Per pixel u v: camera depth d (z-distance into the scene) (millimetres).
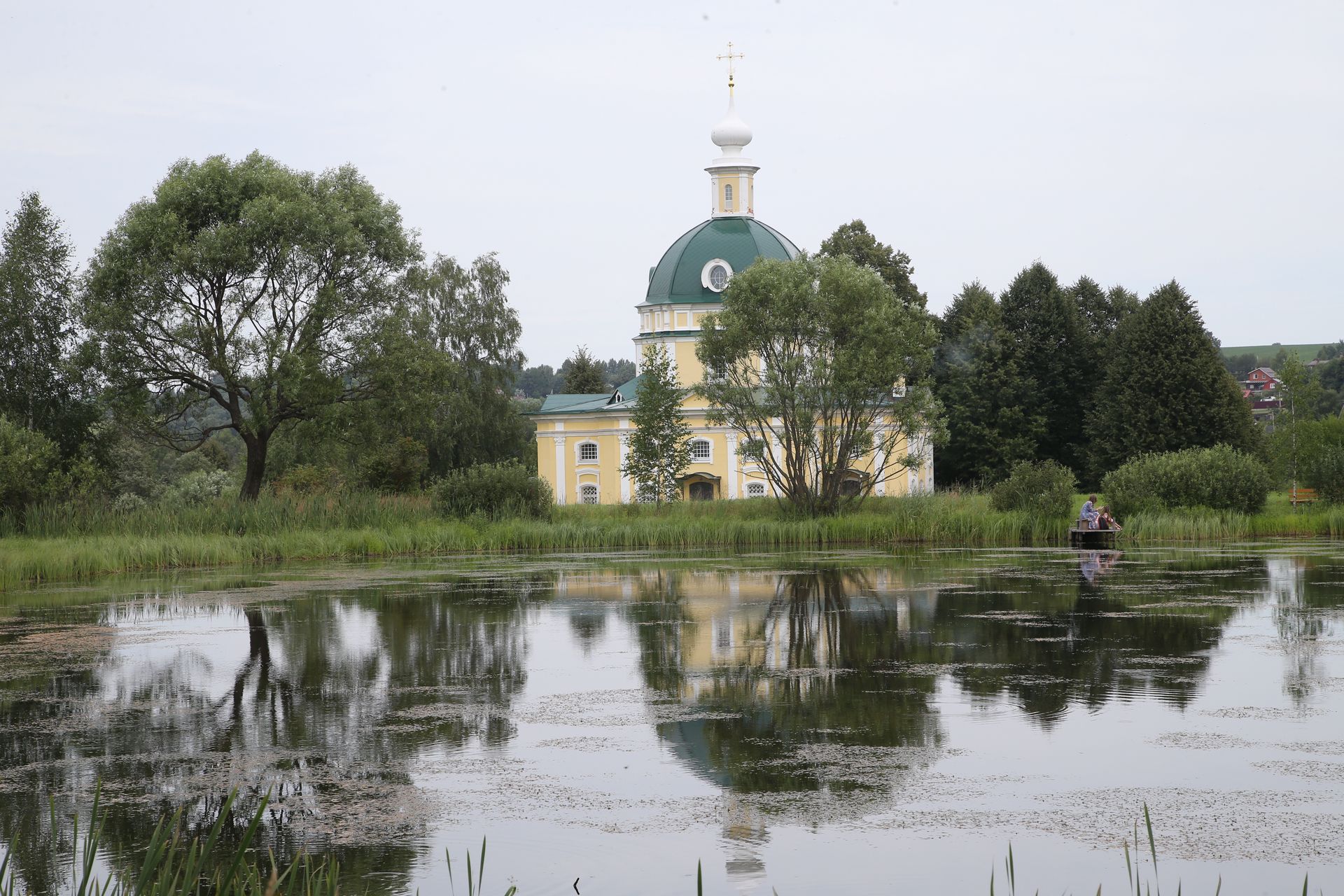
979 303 85188
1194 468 47094
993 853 10219
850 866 9969
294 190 50594
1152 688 16297
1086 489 82625
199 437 55219
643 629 22297
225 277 49625
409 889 9602
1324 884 9469
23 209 55656
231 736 14445
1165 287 75375
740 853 10289
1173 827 10758
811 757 13094
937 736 13914
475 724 14914
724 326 51281
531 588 29906
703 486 76875
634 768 12820
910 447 65000
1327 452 50469
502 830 10969
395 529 44594
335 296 49469
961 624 22141
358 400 52344
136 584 32469
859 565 35312
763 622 22938
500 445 84375
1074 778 12219
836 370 49031
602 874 9867
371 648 20578
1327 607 23938
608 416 78312
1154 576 30391
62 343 54906
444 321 83188
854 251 80500
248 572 36125
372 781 12508
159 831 7398
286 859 10312
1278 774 12266
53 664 19375
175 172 51250
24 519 41906
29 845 10742
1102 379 84812
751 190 80938
